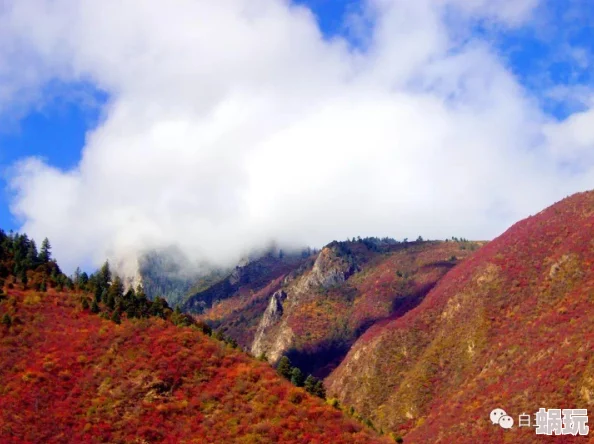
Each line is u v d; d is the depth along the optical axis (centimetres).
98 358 11631
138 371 11406
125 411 10612
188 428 10494
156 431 10294
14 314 12600
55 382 10981
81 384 11038
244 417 10812
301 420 10956
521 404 15425
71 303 13550
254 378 11806
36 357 11606
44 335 12231
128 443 10000
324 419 11206
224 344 13038
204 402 11062
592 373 14562
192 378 11594
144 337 12356
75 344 11975
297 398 11550
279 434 10481
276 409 11094
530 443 14038
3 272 14288
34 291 13775
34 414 10281
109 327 12588
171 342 12262
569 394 14625
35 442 9762
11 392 10656
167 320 13825
